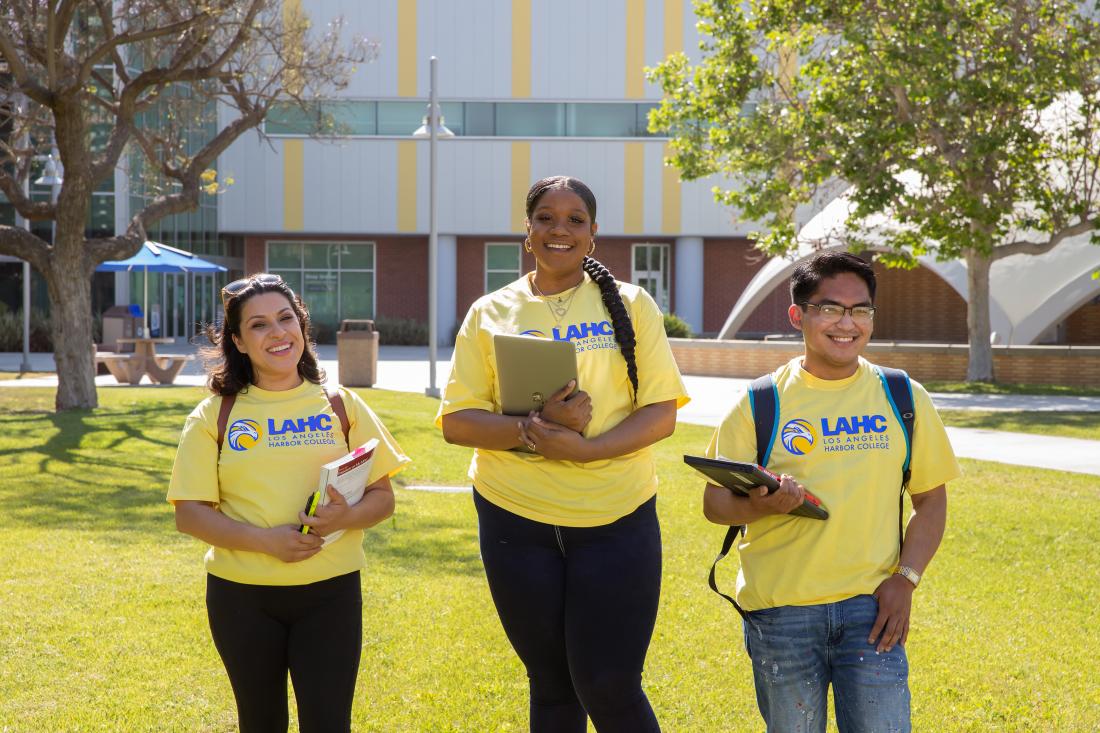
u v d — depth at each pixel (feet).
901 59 55.42
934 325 107.65
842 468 9.86
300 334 10.89
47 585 19.95
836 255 10.02
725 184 122.52
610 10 121.19
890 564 9.93
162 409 50.62
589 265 11.21
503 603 10.82
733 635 17.83
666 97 68.28
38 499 28.94
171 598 19.34
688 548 24.39
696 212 123.24
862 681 9.59
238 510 10.61
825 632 9.78
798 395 10.13
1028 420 50.47
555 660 10.91
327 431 10.82
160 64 84.07
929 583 21.40
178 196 52.44
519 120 122.52
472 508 28.68
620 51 121.49
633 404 11.03
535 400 10.34
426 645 17.13
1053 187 66.85
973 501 30.22
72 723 13.80
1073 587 21.15
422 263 128.98
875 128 57.06
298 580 10.43
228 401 10.78
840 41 60.23
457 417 10.71
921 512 10.19
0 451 36.96
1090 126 60.54
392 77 121.29
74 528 25.23
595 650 10.40
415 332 124.16
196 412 10.78
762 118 63.98
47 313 103.04
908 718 9.56
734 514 9.89
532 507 10.65
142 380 74.23
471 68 121.60
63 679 15.33
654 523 10.97
